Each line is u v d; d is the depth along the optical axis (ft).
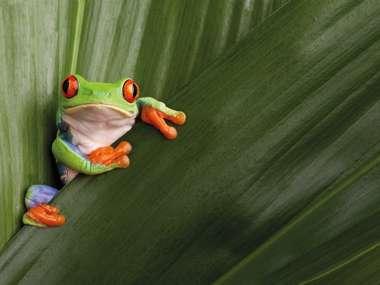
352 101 0.79
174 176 0.82
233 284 0.81
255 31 0.82
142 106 0.84
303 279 0.80
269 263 0.80
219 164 0.81
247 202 0.80
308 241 0.79
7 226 0.85
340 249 0.79
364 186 0.78
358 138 0.79
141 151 0.83
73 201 0.83
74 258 0.83
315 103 0.80
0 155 0.85
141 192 0.82
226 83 0.81
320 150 0.79
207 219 0.81
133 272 0.82
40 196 0.86
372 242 0.78
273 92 0.80
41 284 0.83
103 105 0.86
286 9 0.81
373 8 0.80
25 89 0.87
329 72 0.80
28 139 0.87
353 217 0.78
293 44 0.80
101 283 0.82
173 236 0.82
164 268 0.82
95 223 0.83
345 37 0.80
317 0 0.81
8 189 0.86
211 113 0.81
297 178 0.80
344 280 0.79
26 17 0.86
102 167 0.83
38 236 0.83
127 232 0.82
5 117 0.85
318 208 0.78
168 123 0.82
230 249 0.81
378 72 0.79
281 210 0.80
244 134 0.81
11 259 0.83
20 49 0.86
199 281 0.81
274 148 0.80
